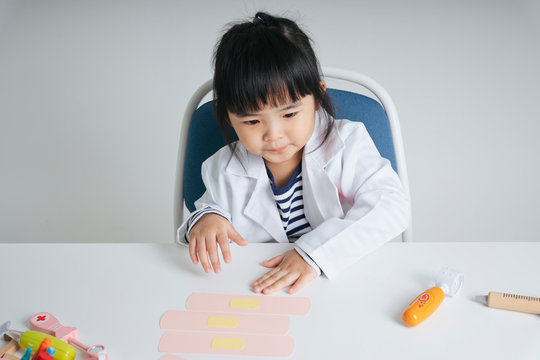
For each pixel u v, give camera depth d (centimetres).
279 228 110
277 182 111
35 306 76
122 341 68
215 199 111
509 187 210
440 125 240
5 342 69
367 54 283
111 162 242
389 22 314
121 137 254
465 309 71
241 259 85
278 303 74
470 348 64
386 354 64
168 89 277
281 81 86
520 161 220
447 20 312
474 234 192
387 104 119
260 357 65
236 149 110
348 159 105
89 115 267
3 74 301
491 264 80
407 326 68
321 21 316
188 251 88
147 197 224
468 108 247
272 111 89
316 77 92
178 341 68
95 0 370
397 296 74
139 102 272
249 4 343
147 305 75
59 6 364
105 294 78
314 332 68
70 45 321
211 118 121
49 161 245
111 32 330
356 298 74
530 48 280
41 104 278
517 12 312
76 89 285
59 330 69
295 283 78
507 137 231
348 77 119
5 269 85
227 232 90
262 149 94
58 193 229
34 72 301
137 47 312
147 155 244
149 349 67
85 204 223
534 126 234
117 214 217
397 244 87
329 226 87
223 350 66
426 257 83
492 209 202
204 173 114
